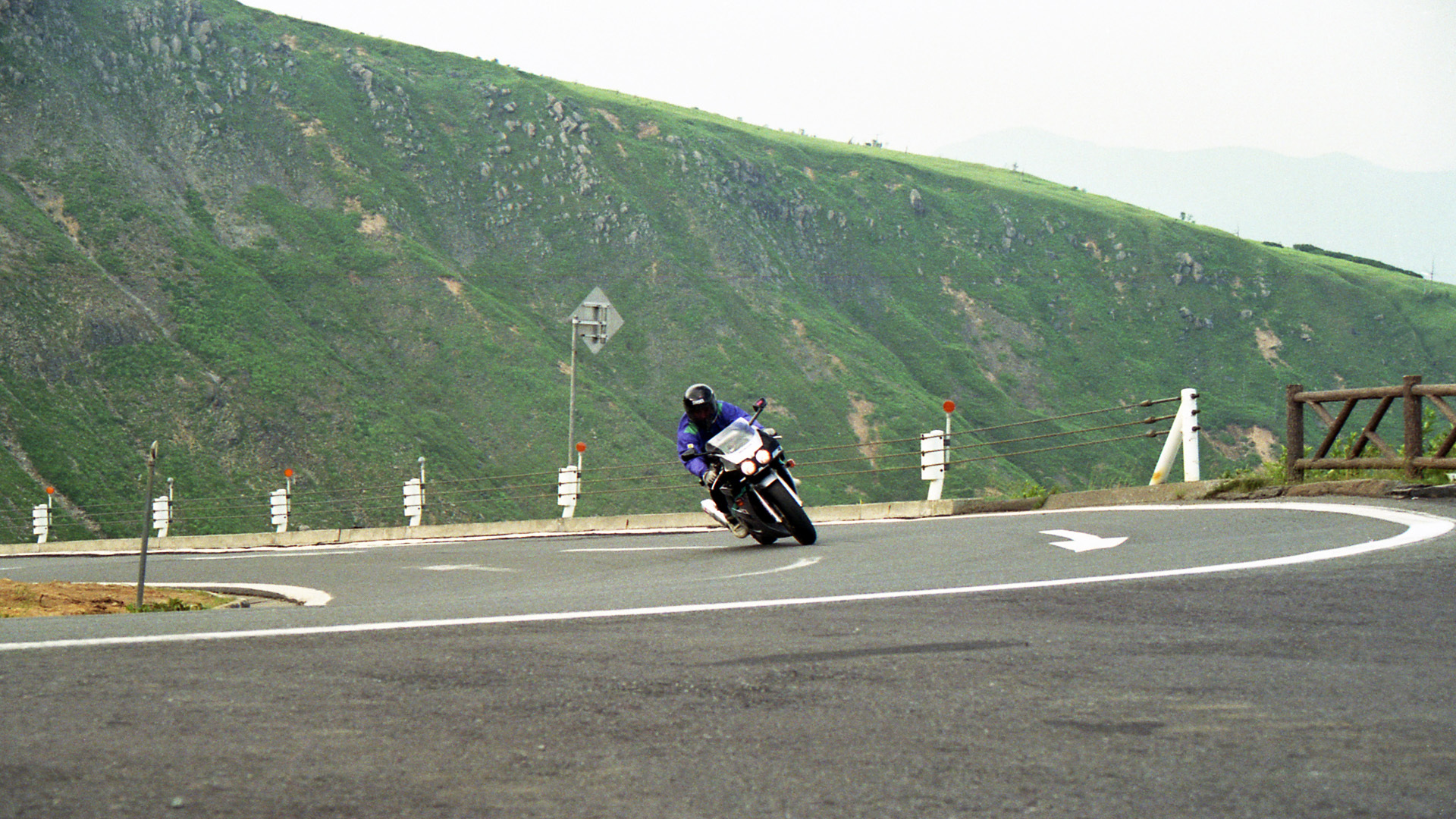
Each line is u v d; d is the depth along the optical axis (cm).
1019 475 16588
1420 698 353
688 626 511
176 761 291
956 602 566
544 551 1490
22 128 15788
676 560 1103
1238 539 834
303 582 1291
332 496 11938
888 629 492
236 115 18538
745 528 1171
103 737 315
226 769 285
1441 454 1109
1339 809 254
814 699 361
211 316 13825
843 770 285
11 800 259
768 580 745
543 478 13225
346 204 17688
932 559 856
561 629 511
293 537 2678
